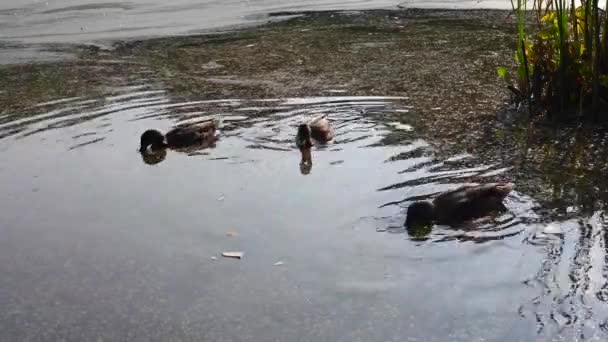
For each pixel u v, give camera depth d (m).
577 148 5.86
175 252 4.86
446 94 7.10
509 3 11.32
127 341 4.27
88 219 5.23
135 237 5.02
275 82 7.69
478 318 4.29
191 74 8.12
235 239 4.95
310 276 4.62
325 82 7.59
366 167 5.71
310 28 10.20
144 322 4.38
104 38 10.12
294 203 5.29
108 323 4.38
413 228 4.96
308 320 4.34
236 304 4.46
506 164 5.67
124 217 5.24
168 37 9.98
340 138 6.20
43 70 8.59
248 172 5.74
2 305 4.53
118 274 4.71
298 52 8.83
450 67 7.91
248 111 6.88
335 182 5.52
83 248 4.94
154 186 5.61
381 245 4.82
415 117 6.57
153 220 5.18
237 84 7.68
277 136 6.30
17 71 8.60
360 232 4.95
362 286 4.53
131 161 6.01
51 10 12.77
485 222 4.98
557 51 6.59
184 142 6.22
